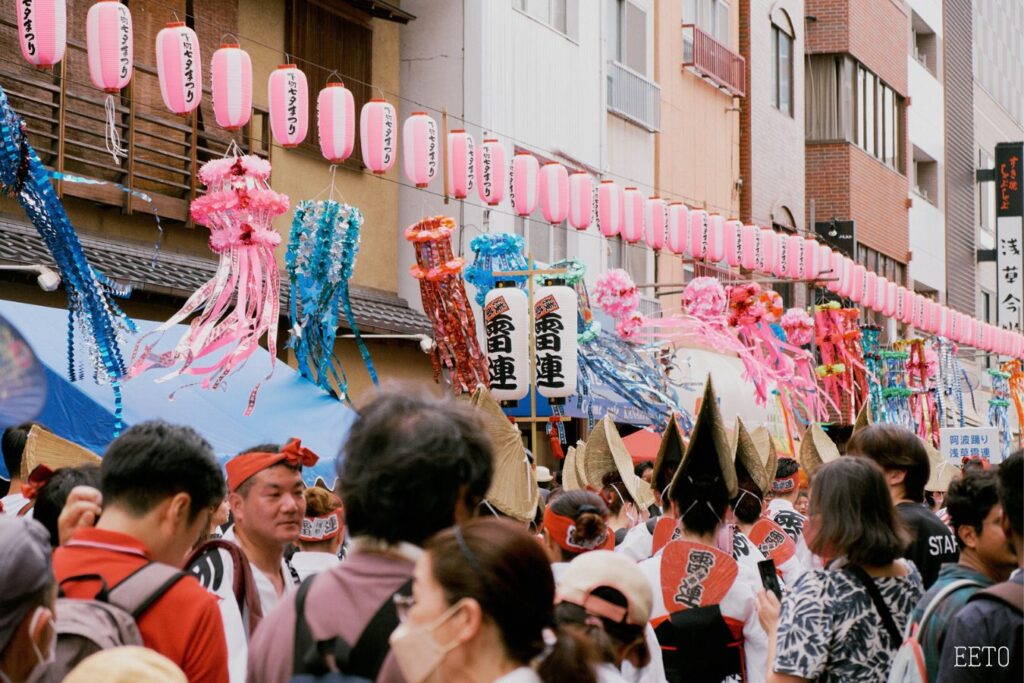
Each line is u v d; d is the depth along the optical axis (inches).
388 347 680.4
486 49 717.3
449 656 114.0
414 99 724.0
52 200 337.4
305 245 466.0
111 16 374.0
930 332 1061.1
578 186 607.8
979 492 189.8
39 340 382.3
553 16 791.7
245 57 422.0
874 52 1290.6
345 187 672.4
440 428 132.5
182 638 147.2
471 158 542.6
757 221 1069.8
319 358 467.2
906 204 1374.3
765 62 1097.4
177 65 397.1
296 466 195.3
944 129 1545.3
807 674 179.8
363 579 130.1
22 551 129.9
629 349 649.6
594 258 832.3
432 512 130.0
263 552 193.8
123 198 520.4
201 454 157.9
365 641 127.3
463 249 709.9
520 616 114.2
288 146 449.4
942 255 1518.2
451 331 503.5
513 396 532.7
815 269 812.0
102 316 350.0
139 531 154.1
